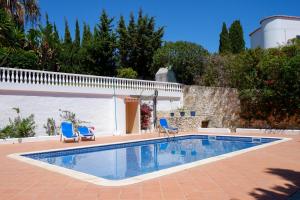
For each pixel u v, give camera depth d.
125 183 6.69
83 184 6.68
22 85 15.79
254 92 21.84
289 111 20.33
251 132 20.06
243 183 6.65
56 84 17.23
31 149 12.81
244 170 7.98
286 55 20.84
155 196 5.73
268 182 6.73
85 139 16.92
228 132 20.27
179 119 21.67
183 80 28.27
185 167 8.37
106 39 34.06
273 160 9.44
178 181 6.83
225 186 6.42
